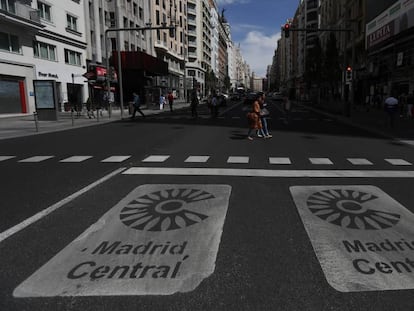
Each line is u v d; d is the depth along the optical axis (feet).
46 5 108.47
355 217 16.65
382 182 23.44
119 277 11.35
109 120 81.92
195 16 338.75
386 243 13.80
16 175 26.11
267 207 18.11
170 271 11.71
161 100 140.56
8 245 13.84
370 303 9.94
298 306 9.82
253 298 10.19
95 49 143.02
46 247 13.61
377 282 10.98
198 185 22.48
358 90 149.79
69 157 33.53
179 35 277.44
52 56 112.47
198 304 9.91
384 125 63.26
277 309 9.70
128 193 20.76
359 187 22.08
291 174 25.73
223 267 11.96
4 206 18.69
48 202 19.26
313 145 41.19
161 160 31.30
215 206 18.26
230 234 14.70
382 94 114.32
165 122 76.48
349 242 13.91
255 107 46.55
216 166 28.58
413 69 88.22
